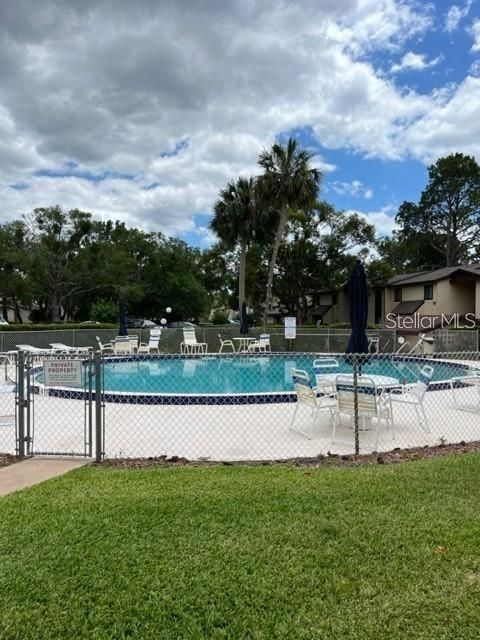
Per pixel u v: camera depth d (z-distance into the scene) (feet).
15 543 9.68
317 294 119.96
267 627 7.16
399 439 19.97
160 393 27.40
